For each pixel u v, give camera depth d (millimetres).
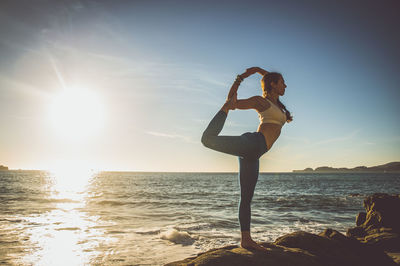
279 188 49812
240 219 2953
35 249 7004
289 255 2855
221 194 32562
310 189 46781
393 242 7242
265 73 2873
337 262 3141
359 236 8961
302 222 12734
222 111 2469
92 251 6984
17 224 10469
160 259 6453
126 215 13875
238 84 2605
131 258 6480
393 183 74625
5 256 6355
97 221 11750
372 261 3521
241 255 2666
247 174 2811
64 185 49125
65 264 5965
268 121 2584
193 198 26203
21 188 36531
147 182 71500
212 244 8102
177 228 10469
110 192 32156
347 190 43938
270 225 11797
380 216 9148
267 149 2543
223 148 2373
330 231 4094
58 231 9320
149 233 9359
